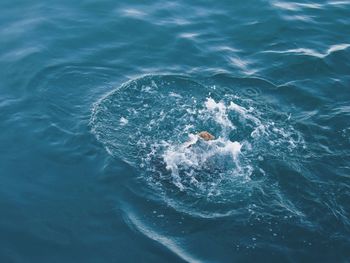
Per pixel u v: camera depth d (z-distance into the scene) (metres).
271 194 9.84
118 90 12.50
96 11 15.62
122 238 9.05
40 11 15.59
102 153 10.73
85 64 13.50
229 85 12.88
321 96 12.55
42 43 14.23
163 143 11.05
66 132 11.31
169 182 10.06
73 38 14.48
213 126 11.56
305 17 15.62
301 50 14.23
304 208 9.59
